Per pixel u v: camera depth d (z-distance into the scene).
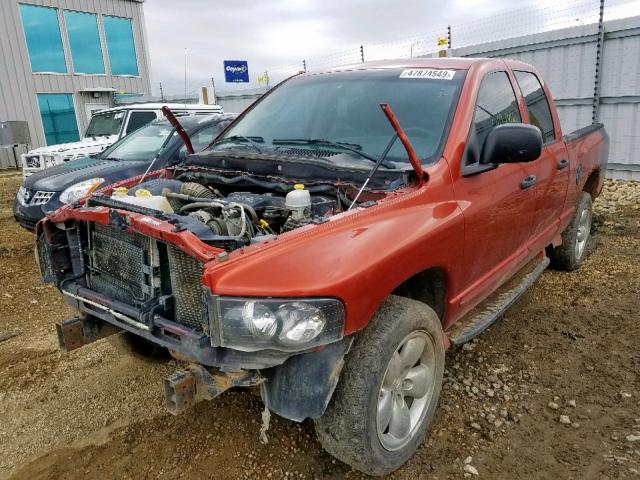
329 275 2.13
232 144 3.63
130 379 3.57
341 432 2.33
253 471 2.66
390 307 2.50
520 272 4.12
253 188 3.18
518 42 10.35
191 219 2.38
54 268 2.90
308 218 2.58
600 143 5.36
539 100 4.29
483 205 3.07
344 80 3.73
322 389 2.18
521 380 3.40
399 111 3.27
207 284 2.05
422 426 2.74
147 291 2.48
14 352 4.02
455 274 2.92
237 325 2.03
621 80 9.16
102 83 20.44
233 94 16.38
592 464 2.65
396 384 2.54
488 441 2.84
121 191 2.99
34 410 3.26
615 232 6.61
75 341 2.88
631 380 3.36
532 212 3.82
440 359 2.80
